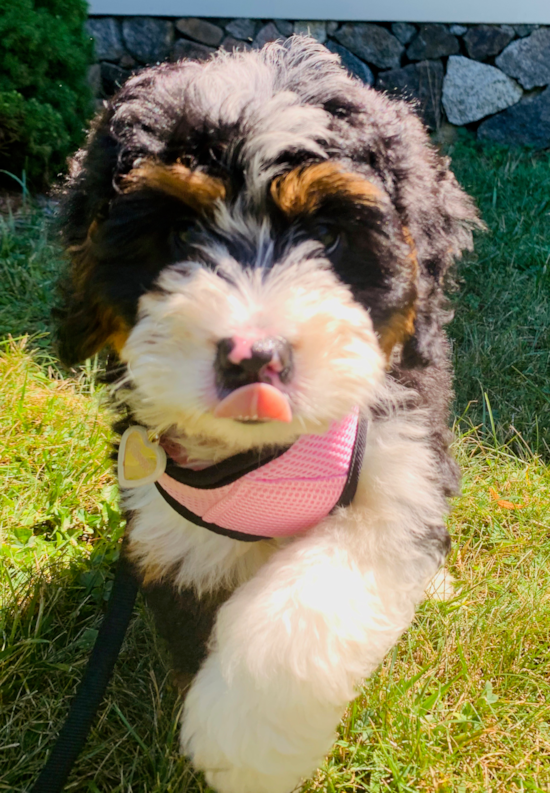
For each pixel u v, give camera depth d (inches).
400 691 21.2
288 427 15.3
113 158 17.6
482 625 24.0
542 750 21.0
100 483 29.8
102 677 18.4
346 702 18.5
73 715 18.0
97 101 63.2
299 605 17.2
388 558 18.5
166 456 18.4
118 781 20.2
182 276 16.2
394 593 18.4
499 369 38.1
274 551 20.1
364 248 17.1
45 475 29.6
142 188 16.3
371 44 71.2
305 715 17.4
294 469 17.4
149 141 16.8
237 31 71.4
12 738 20.7
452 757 20.2
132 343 16.2
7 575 24.7
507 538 28.5
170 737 20.2
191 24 71.3
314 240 16.6
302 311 15.2
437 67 71.9
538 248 47.9
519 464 32.4
